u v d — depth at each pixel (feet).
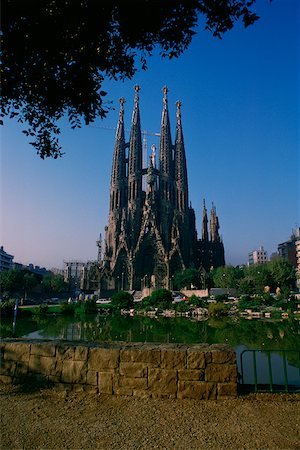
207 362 22.58
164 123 454.40
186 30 23.59
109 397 22.35
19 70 23.97
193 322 130.41
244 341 74.02
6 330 101.35
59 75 25.17
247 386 24.23
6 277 303.89
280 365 46.26
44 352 24.86
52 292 380.78
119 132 455.63
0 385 24.40
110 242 406.62
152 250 393.09
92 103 26.45
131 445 15.61
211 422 18.34
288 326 109.70
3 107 26.48
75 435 16.63
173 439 16.24
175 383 22.43
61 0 20.81
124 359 23.36
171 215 422.00
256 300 191.93
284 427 17.62
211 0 21.90
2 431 17.01
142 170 444.96
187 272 345.92
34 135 28.40
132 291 352.90
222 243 447.83
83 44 23.24
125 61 25.23
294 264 440.45
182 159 452.76
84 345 24.89
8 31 21.58
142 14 22.08
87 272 375.25
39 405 20.76
